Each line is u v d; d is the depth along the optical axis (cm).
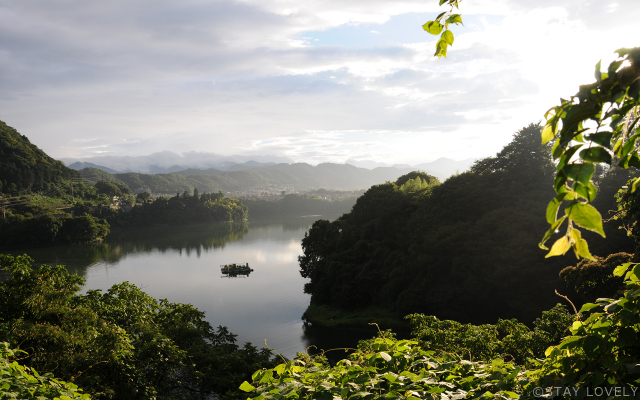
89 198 16800
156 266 6519
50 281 1236
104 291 4572
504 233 2758
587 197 118
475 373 353
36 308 1074
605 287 1622
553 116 140
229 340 1955
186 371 1345
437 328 1233
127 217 13762
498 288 2658
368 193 4588
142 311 1677
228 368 1475
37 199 13562
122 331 1172
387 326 3078
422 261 3012
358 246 3922
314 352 2691
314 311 3669
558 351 292
